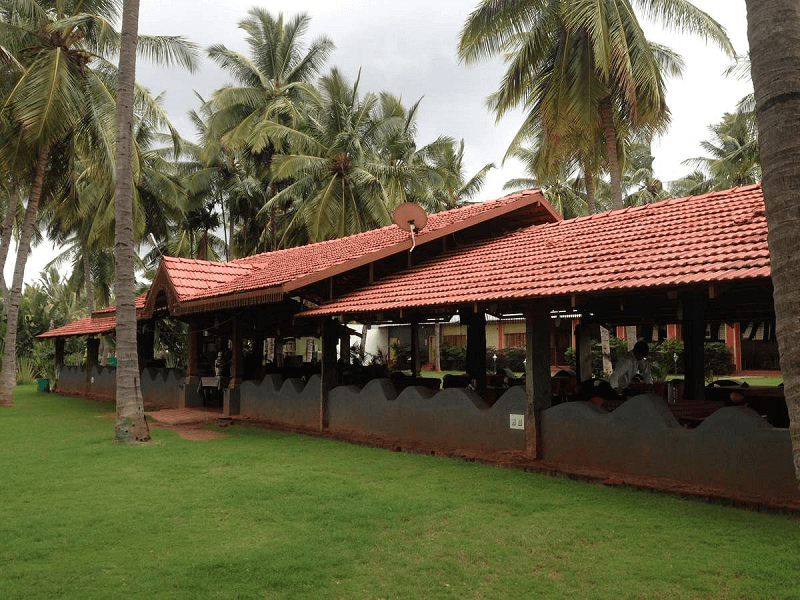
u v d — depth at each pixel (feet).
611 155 62.13
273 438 39.37
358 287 42.75
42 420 51.21
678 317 37.27
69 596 14.82
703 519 20.44
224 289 46.83
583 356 44.83
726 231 28.43
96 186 104.22
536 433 29.76
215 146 121.60
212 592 14.97
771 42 12.12
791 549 17.42
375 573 16.24
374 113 104.27
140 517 21.47
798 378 11.37
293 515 21.56
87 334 76.43
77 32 64.85
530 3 59.47
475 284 33.53
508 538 18.88
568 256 33.01
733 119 134.10
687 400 37.06
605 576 15.83
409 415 35.86
